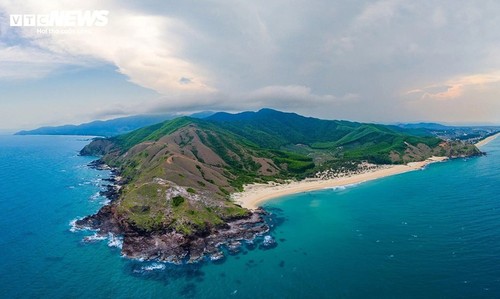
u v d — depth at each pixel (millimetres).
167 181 151125
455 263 96250
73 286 91812
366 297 82312
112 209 143000
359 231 130375
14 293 88562
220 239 120938
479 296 78750
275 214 156875
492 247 104812
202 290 88875
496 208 147250
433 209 154500
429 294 81562
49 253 112750
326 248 114750
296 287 88875
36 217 153250
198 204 134000
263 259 107062
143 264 104312
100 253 112188
